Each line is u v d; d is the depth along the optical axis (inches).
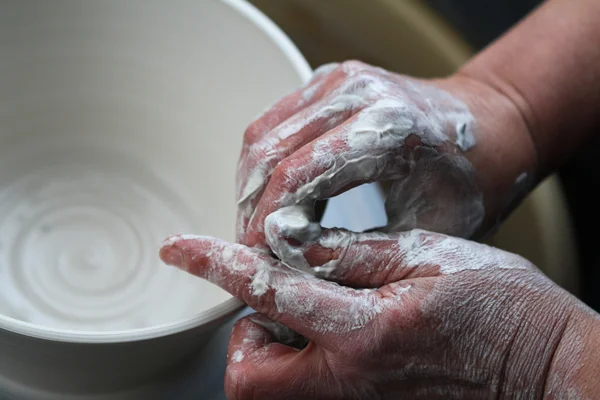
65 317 22.9
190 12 23.2
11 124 24.4
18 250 23.6
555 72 22.3
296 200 18.5
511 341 18.4
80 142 25.2
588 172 27.6
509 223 26.5
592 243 27.2
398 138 18.8
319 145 18.6
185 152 25.1
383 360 18.2
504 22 28.2
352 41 27.7
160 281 23.8
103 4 23.5
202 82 24.1
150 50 24.2
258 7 27.4
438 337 18.2
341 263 18.6
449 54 27.7
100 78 24.7
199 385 21.2
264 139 19.3
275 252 18.4
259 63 23.0
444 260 18.7
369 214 23.6
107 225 24.6
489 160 21.1
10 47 23.5
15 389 20.3
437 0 27.9
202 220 24.7
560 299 18.8
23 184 24.5
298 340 19.5
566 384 18.2
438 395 18.8
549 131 22.3
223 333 21.5
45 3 23.2
